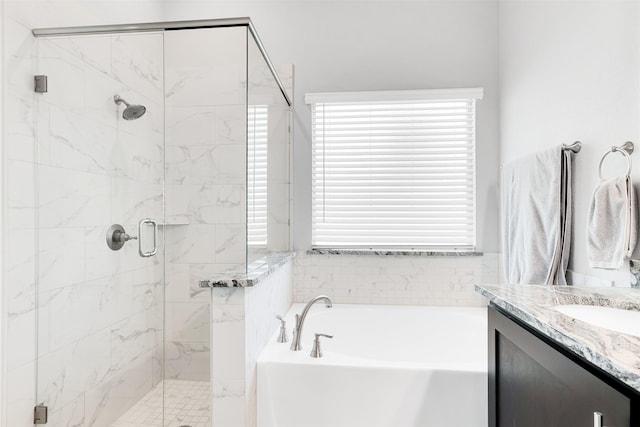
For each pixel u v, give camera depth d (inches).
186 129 69.2
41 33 63.2
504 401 44.6
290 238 98.3
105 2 79.7
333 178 98.1
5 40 57.8
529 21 77.8
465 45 95.3
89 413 65.5
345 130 98.2
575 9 61.7
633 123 48.9
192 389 68.2
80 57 65.6
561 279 62.2
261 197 74.1
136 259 68.9
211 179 69.0
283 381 59.4
